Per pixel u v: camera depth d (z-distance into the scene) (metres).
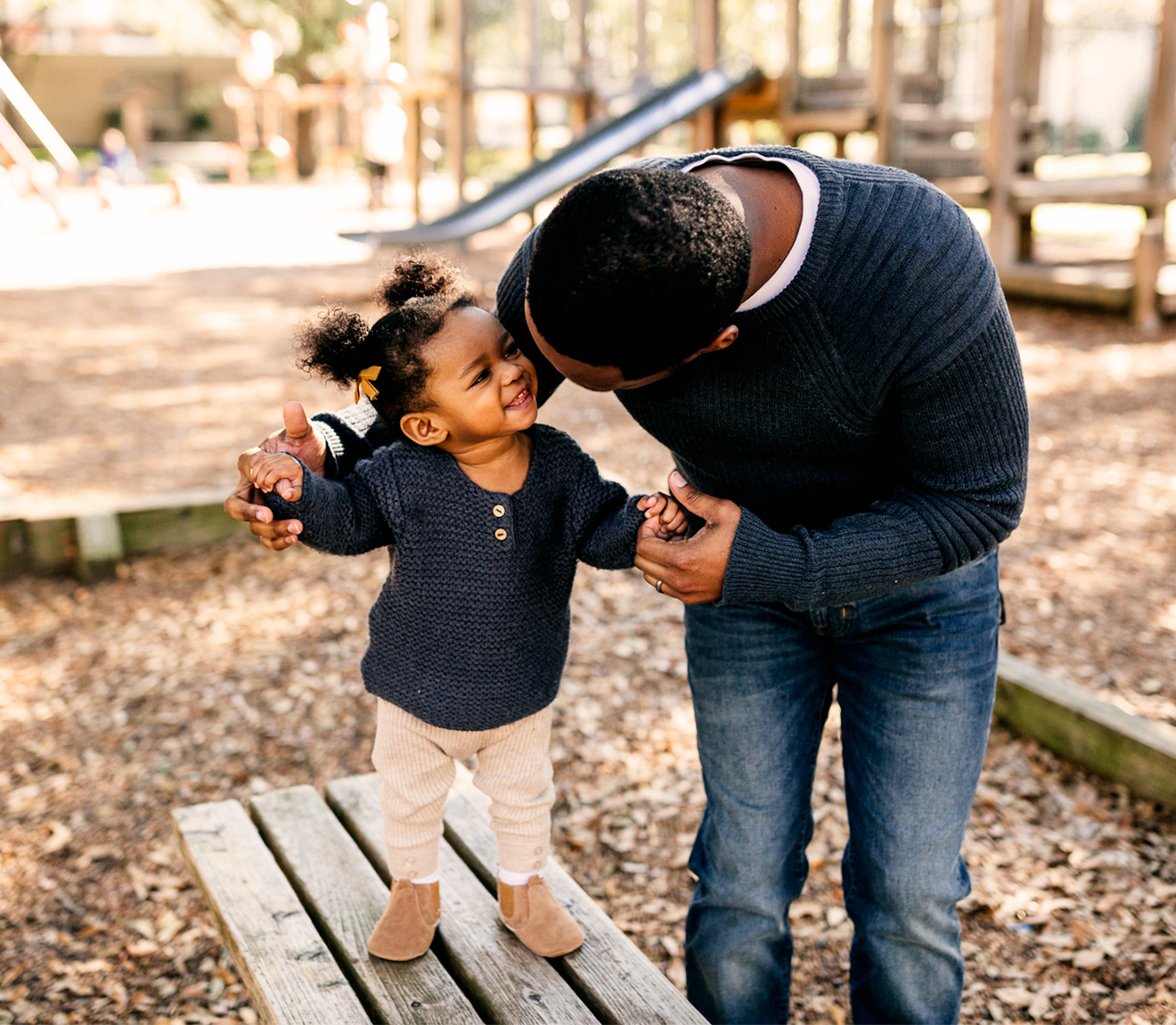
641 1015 1.96
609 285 1.42
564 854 3.25
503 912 2.12
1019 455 1.73
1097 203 10.04
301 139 29.91
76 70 37.84
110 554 4.93
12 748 3.76
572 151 13.08
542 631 1.94
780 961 2.16
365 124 19.30
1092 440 6.58
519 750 2.03
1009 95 10.33
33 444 6.80
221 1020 2.71
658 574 1.78
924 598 1.91
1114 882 3.02
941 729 1.93
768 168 1.69
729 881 2.08
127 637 4.48
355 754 3.74
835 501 1.89
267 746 3.78
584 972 2.06
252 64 26.44
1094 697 3.66
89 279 12.55
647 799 3.47
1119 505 5.60
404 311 1.79
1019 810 3.32
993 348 1.65
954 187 10.84
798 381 1.67
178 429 7.14
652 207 1.43
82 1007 2.74
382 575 4.98
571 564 1.93
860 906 2.07
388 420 1.87
